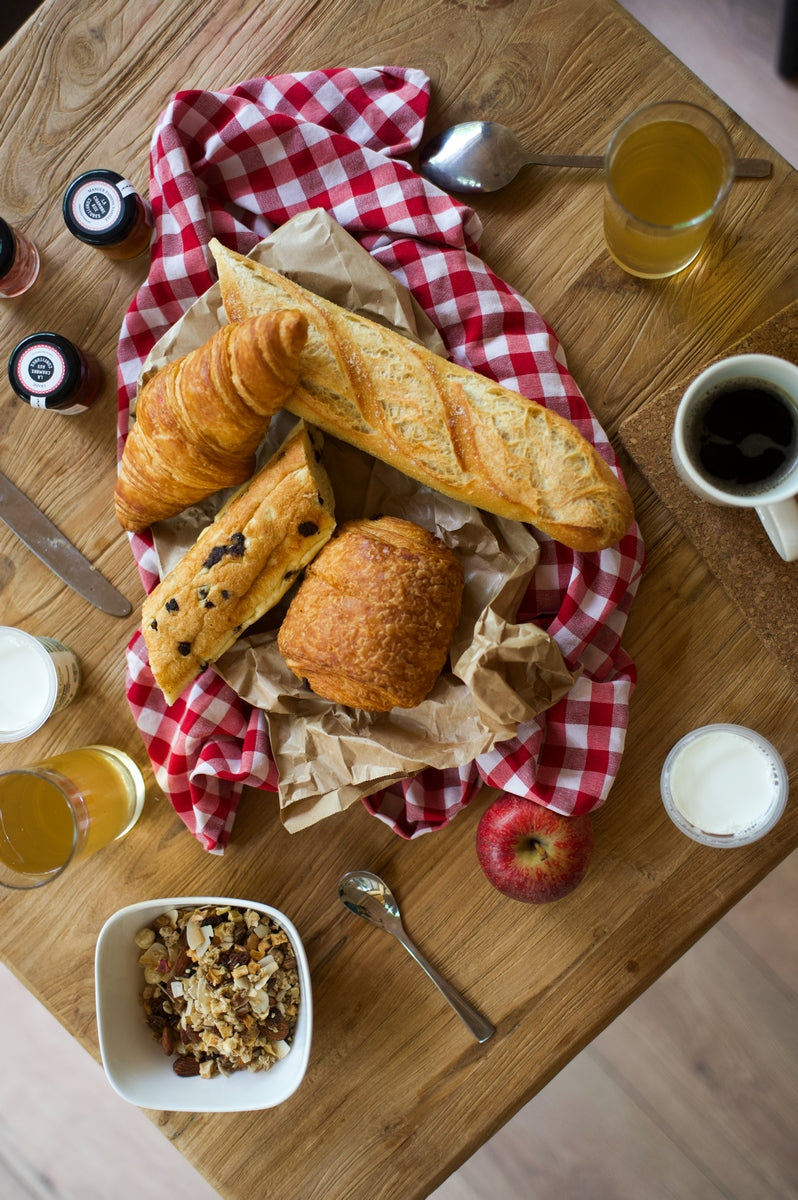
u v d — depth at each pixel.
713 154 1.04
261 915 1.23
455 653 1.17
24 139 1.22
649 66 1.14
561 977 1.20
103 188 1.13
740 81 1.52
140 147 1.21
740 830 1.14
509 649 1.06
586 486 1.05
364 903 1.21
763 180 1.13
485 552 1.17
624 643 1.19
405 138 1.16
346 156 1.15
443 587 1.08
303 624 1.10
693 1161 1.69
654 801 1.20
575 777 1.15
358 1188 1.22
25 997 1.85
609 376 1.17
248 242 1.18
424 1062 1.22
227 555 1.08
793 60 1.50
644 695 1.19
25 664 1.22
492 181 1.15
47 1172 1.85
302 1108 1.24
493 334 1.14
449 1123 1.22
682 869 1.19
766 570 1.14
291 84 1.15
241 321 1.06
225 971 1.20
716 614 1.17
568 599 1.13
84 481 1.24
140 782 1.26
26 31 1.21
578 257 1.17
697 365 1.16
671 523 1.17
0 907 1.26
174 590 1.10
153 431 1.07
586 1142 1.72
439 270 1.14
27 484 1.24
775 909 1.69
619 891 1.20
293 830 1.17
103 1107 1.85
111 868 1.26
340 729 1.16
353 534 1.10
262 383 1.00
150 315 1.17
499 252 1.18
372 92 1.16
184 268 1.15
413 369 1.08
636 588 1.17
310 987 1.11
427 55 1.17
